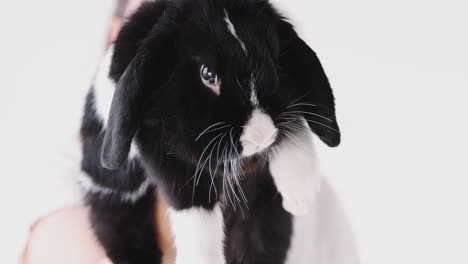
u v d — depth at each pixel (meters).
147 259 0.54
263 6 0.46
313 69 0.46
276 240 0.54
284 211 0.53
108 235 0.55
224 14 0.44
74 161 0.68
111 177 0.54
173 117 0.44
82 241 0.58
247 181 0.50
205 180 0.47
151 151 0.46
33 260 0.59
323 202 0.66
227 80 0.43
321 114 0.46
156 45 0.43
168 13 0.45
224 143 0.42
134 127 0.43
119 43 0.47
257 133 0.42
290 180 0.48
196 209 0.47
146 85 0.43
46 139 0.71
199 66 0.43
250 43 0.43
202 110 0.43
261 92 0.43
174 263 0.52
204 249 0.47
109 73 0.48
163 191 0.48
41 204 0.66
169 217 0.50
